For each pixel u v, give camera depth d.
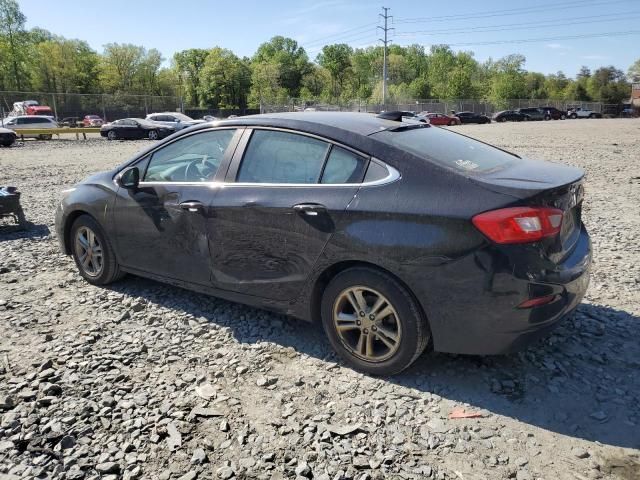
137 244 4.52
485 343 3.05
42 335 4.02
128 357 3.68
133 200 4.46
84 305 4.61
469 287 2.98
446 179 3.12
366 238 3.21
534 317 2.97
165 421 2.96
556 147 19.44
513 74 85.50
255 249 3.75
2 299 4.73
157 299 4.71
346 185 3.38
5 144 25.17
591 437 2.80
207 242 4.00
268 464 2.63
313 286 3.55
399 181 3.22
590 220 7.49
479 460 2.64
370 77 120.06
